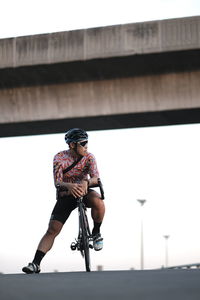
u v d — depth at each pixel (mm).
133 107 26672
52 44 26344
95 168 7949
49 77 27453
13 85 28156
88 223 7984
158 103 26344
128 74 26547
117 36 25516
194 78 25875
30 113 28156
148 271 7102
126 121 28000
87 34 25875
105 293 4086
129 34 25391
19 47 26734
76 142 7910
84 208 7934
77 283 5000
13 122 28297
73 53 26016
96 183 7859
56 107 27797
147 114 26750
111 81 26891
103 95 27094
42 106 28000
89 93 27297
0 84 28281
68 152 8023
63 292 4207
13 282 5168
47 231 7969
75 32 26000
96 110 27219
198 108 25797
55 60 26219
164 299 3654
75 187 7645
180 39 24891
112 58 25578
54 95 27797
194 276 5516
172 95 26156
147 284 4703
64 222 7965
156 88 26359
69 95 27578
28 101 28172
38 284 4930
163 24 25062
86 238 7734
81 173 8039
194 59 25391
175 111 26219
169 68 26031
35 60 26484
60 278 5730
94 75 26891
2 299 3779
